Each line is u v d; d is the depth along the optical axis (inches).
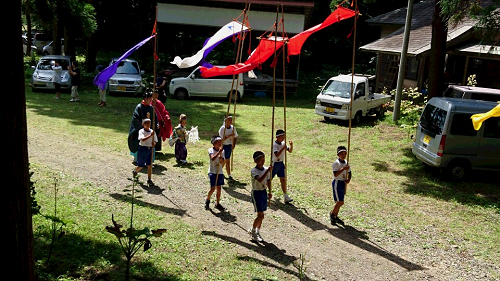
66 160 427.8
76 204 317.4
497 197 403.5
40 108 685.3
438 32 590.9
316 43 1401.3
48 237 254.7
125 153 472.4
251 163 471.8
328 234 308.8
